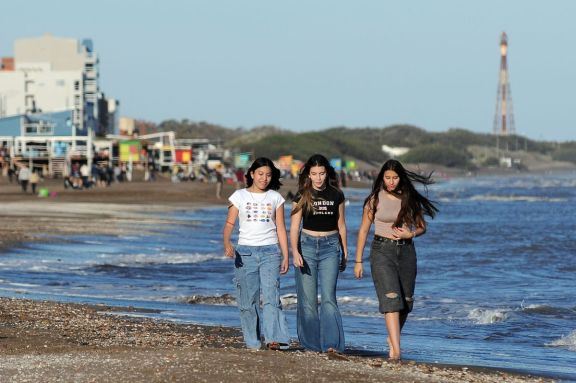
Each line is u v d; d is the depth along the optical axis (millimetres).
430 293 46906
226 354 23953
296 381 20828
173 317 35312
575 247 77562
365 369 23375
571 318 38125
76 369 21109
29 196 145375
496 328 35625
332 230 27766
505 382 23203
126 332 29812
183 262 58688
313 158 27578
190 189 184125
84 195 153625
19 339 26719
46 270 52312
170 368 21391
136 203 142500
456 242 84812
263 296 27281
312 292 27719
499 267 61094
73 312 34656
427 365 25281
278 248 27672
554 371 25688
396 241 26812
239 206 27516
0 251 60875
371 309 40219
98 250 65125
